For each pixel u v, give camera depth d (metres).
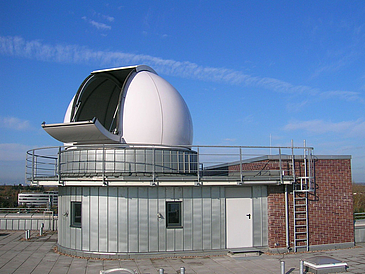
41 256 14.27
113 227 13.77
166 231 13.88
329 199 15.94
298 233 15.23
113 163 14.74
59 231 15.73
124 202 13.78
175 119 16.16
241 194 14.86
